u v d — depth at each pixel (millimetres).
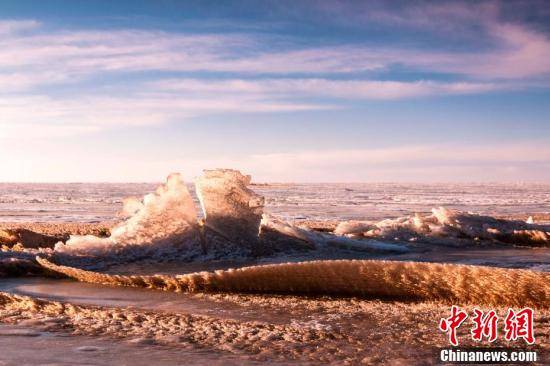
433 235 13430
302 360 3582
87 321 4656
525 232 13312
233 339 4086
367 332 4379
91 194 73750
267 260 9578
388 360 3607
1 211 31859
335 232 13984
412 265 5773
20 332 4266
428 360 3627
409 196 69625
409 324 4668
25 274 7785
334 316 5012
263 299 5871
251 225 10188
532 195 78125
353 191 99125
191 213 10008
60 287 6855
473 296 5508
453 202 50125
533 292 5254
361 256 10344
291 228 11023
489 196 71688
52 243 11773
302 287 6141
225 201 10203
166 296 6137
